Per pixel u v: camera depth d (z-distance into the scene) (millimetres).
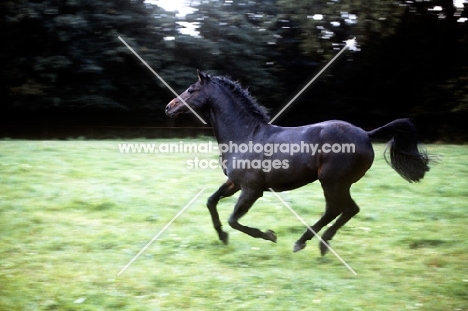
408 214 8547
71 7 21141
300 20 21172
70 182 10141
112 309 5305
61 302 5453
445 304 5387
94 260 6645
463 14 20922
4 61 20938
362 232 7754
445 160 12672
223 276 6117
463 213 8523
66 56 21172
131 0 21797
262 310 5250
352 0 19578
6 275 6129
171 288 5797
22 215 8312
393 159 6582
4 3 19969
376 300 5473
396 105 23688
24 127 22578
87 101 21578
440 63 22359
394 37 22031
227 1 23375
